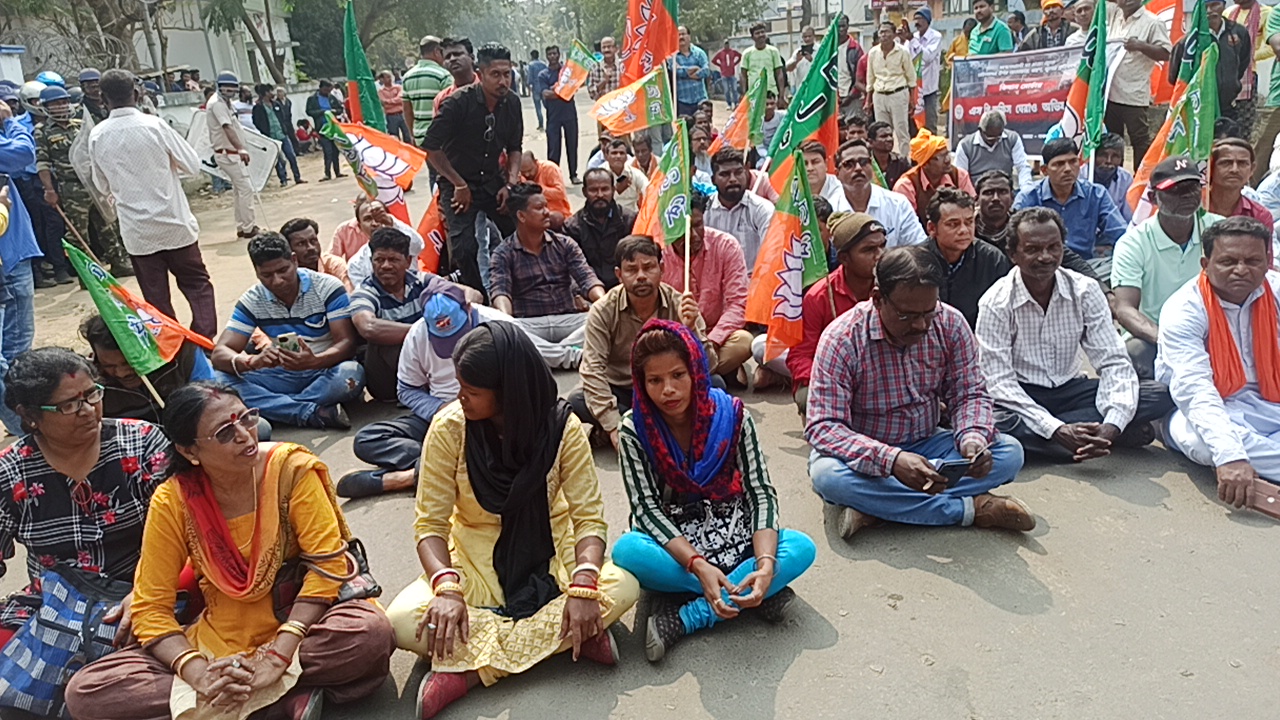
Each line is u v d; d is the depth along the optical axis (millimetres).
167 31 27844
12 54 13812
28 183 9188
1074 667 2785
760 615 3113
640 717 2707
